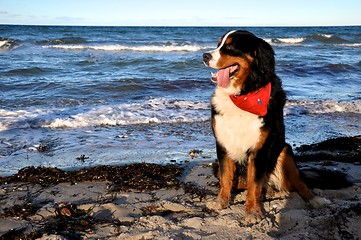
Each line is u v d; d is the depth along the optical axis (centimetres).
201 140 692
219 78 389
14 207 379
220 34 4431
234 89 383
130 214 378
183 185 460
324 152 624
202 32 4897
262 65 382
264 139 383
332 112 941
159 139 690
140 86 1145
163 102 954
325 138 741
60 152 609
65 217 360
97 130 734
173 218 373
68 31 4334
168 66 1578
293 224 358
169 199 420
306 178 441
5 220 357
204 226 351
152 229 342
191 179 494
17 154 594
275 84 393
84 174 484
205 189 457
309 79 1427
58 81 1194
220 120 393
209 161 576
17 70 1369
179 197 425
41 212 372
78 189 443
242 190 449
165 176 497
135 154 606
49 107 887
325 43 3553
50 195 425
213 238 328
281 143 407
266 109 374
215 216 378
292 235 335
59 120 773
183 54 2189
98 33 4228
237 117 382
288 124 830
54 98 980
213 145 664
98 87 1112
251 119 379
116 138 689
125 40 3291
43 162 564
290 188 424
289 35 4722
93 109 870
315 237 335
